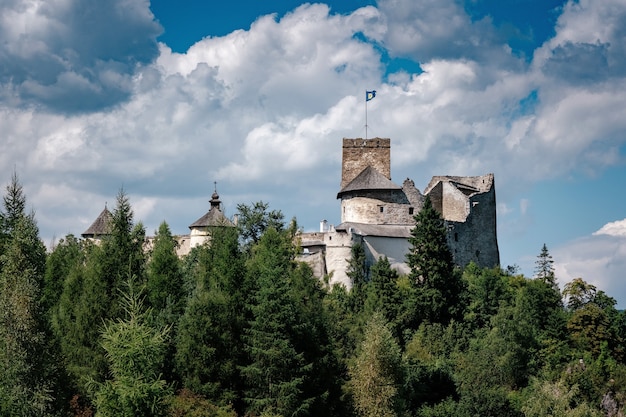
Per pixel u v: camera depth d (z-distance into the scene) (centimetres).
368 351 7369
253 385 6500
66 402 5584
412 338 9938
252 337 6575
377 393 7200
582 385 9319
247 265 7444
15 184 6619
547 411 8181
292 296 6769
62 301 6806
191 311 6588
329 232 12044
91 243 8862
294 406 6344
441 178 14675
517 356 9388
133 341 5009
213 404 6172
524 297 10881
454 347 9694
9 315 5366
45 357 5459
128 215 6844
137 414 4881
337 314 8481
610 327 10512
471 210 13850
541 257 13875
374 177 13562
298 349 6681
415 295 10525
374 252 12225
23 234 5872
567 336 10425
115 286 6369
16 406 5088
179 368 6425
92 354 6075
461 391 8438
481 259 13900
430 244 10950
